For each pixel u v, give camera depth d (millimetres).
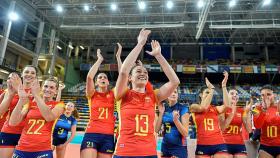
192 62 29375
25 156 3105
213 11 22188
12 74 3648
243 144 4730
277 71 25938
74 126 5852
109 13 23469
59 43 28516
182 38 30109
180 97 24250
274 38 29188
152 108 2615
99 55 4621
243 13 22203
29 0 21266
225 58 31281
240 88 28109
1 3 21562
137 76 2729
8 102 3559
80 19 24922
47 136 3277
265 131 4395
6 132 4074
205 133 4297
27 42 25078
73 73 30578
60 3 21688
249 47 31453
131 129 2445
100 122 4199
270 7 21141
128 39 30281
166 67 2691
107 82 4531
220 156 4086
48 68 26797
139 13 23234
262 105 4523
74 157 7188
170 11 22734
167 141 4090
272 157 4293
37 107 3381
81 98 24703
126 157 2342
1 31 21891
